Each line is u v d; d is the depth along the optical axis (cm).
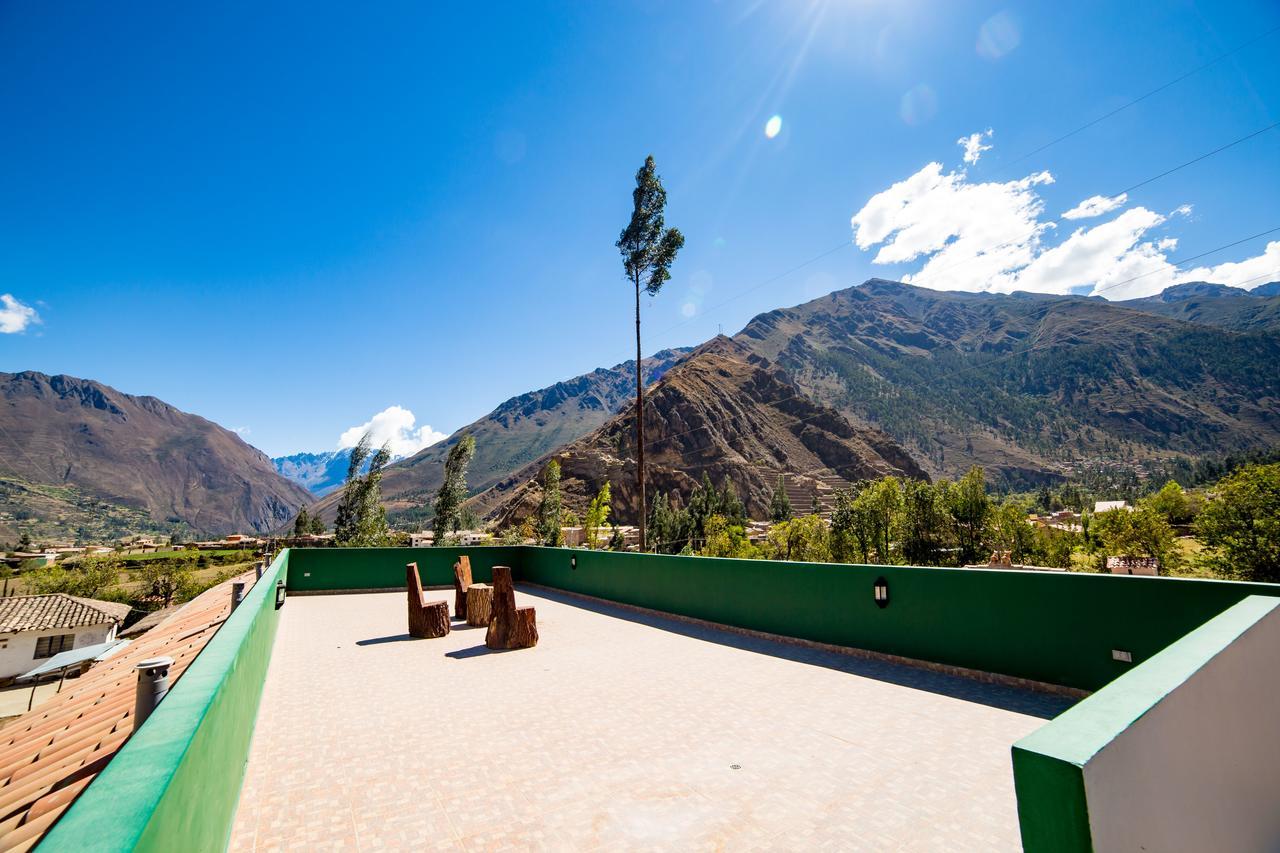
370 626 1181
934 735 529
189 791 200
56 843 124
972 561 5831
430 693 691
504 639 938
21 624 4109
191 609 1286
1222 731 259
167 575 6925
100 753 359
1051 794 169
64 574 7138
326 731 562
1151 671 241
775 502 15412
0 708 3478
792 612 957
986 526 6022
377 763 486
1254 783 282
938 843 352
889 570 820
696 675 759
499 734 551
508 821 388
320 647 969
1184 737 226
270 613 833
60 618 4284
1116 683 229
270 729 568
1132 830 184
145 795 155
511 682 737
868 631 841
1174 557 5275
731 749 505
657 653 895
